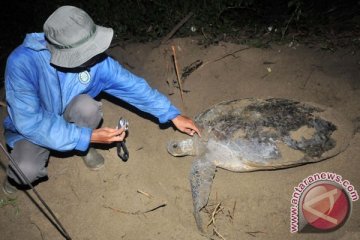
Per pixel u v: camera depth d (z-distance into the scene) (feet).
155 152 7.04
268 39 9.30
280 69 8.43
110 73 5.56
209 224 5.80
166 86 8.45
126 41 10.09
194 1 10.54
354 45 8.70
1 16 12.98
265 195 6.21
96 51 4.39
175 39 9.60
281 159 6.05
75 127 5.00
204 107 7.84
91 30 4.39
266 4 11.27
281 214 5.89
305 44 9.01
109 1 11.21
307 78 8.08
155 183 6.43
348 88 7.67
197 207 5.76
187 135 7.29
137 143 7.08
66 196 6.17
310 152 6.08
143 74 8.82
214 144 6.44
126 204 5.98
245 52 8.89
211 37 9.60
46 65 4.79
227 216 5.94
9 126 5.59
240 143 6.21
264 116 6.33
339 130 6.31
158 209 5.90
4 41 11.87
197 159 6.58
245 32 9.80
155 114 6.19
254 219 5.87
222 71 8.61
